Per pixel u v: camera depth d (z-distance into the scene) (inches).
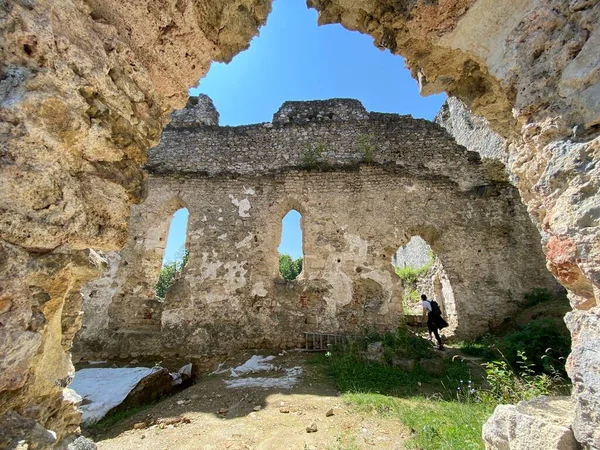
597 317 57.1
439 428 132.0
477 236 334.3
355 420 151.7
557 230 66.2
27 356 56.3
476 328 311.6
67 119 63.1
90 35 69.0
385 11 110.3
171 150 370.3
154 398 222.7
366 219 336.8
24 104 56.2
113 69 74.2
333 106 390.3
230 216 341.4
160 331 305.0
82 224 66.4
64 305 76.0
